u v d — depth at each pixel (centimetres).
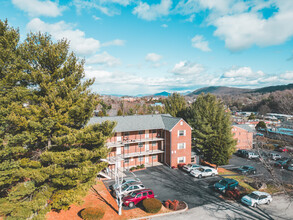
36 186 1494
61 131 1600
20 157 1568
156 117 3775
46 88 1537
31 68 1537
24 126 1434
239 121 7138
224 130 3603
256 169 3453
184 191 2486
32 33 1600
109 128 1727
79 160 1535
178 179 2881
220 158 3269
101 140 1647
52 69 1694
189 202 2206
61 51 1677
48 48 1562
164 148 3575
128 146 3378
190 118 4334
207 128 3644
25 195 1500
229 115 3791
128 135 3388
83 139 1619
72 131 1677
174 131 3391
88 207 1919
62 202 1515
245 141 4750
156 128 3459
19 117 1382
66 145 1667
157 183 2716
